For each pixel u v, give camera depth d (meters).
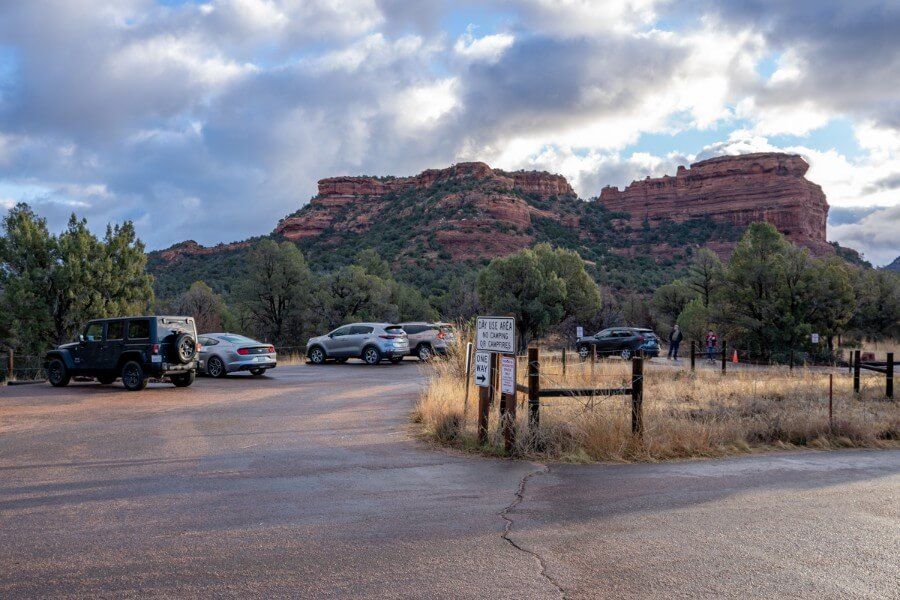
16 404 13.38
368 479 6.83
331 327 47.81
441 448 8.61
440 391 11.41
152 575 4.07
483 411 8.65
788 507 5.80
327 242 169.50
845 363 28.00
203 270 120.44
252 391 15.98
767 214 171.50
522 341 45.69
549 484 6.64
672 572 4.17
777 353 29.36
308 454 8.18
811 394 14.44
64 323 29.53
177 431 9.93
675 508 5.74
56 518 5.32
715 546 4.69
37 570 4.15
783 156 178.00
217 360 19.88
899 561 4.40
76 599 3.70
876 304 41.94
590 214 188.50
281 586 3.89
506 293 46.03
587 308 46.97
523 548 4.62
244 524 5.18
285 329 47.34
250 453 8.23
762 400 12.95
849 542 4.80
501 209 156.12
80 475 6.96
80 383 18.52
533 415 8.30
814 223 177.38
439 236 142.38
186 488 6.39
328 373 21.78
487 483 6.66
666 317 54.06
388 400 13.96
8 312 28.20
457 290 56.16
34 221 30.20
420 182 190.38
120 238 31.22
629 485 6.62
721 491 6.39
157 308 45.62
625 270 121.81
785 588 3.92
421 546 4.65
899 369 24.45
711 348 27.98
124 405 13.20
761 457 8.36
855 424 9.99
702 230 171.00
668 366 23.66
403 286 61.50
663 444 8.42
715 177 182.75
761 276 30.56
